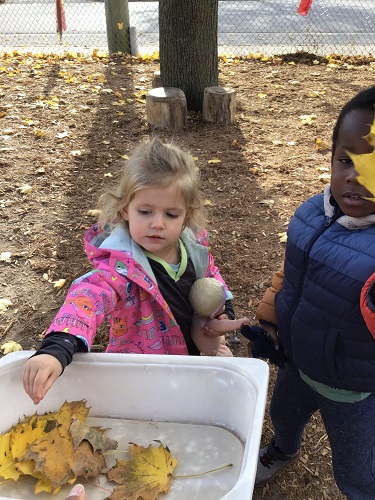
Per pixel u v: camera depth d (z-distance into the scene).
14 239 3.82
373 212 1.42
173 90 5.93
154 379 1.60
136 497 1.45
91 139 5.49
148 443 1.60
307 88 7.13
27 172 4.78
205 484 1.49
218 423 1.64
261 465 2.18
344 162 1.37
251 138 5.54
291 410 1.93
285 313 1.64
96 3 14.91
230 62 8.59
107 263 1.74
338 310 1.46
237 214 4.11
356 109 1.33
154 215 1.72
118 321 1.83
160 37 6.19
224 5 14.25
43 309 3.18
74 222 4.02
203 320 1.93
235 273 3.43
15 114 6.11
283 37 11.05
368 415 1.61
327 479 2.22
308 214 1.57
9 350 2.84
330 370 1.55
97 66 8.23
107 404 1.67
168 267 1.84
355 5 13.69
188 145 5.37
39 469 1.46
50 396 1.66
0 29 12.21
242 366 1.52
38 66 8.07
